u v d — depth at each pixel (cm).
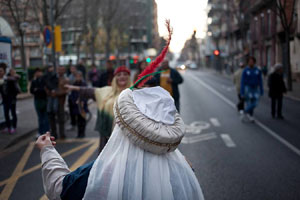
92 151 761
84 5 3331
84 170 220
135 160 206
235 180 551
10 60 1112
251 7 4203
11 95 936
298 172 590
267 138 873
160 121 207
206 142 834
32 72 3322
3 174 612
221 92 2392
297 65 3064
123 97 212
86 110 880
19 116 1295
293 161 658
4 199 491
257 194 492
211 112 1388
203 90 2602
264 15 3997
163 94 222
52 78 891
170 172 211
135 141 203
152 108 210
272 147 775
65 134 964
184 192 208
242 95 1104
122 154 208
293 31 3036
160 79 873
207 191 503
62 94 885
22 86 2198
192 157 694
